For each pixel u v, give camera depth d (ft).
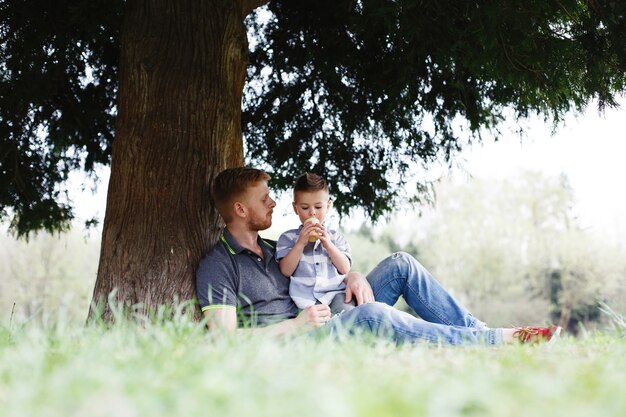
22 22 21.07
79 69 23.72
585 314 113.19
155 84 15.60
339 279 14.53
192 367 6.78
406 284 14.47
